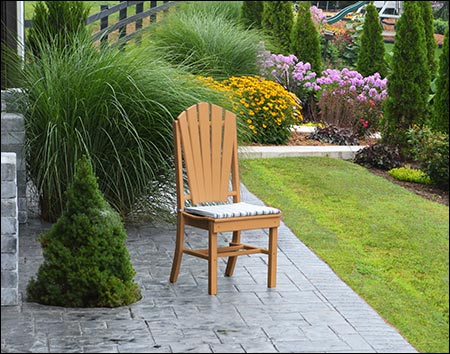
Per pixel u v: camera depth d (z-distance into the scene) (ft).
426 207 24.14
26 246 19.57
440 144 26.16
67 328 14.08
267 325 14.57
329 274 18.28
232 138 17.88
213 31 35.22
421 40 27.94
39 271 15.58
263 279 17.66
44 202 21.76
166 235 21.40
